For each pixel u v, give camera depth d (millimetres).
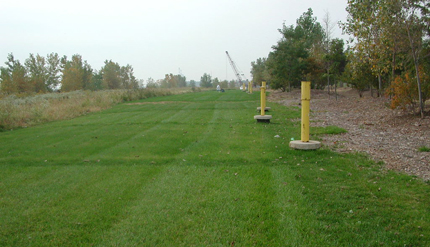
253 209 3832
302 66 28109
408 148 6438
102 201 4250
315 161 5723
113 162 6215
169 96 34188
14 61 40062
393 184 4480
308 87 6375
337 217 3545
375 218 3492
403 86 9883
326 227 3330
